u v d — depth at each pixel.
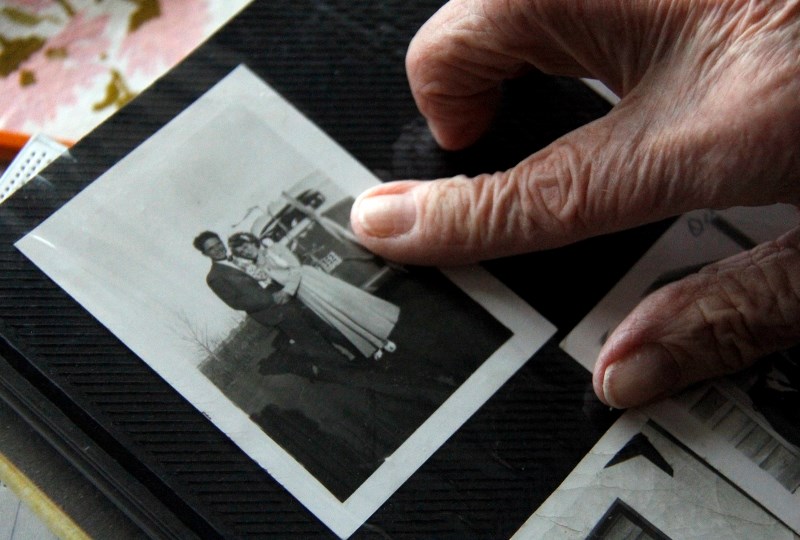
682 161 0.43
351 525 0.48
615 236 0.54
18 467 0.49
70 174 0.53
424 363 0.51
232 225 0.53
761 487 0.50
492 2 0.47
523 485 0.49
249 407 0.49
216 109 0.55
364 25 0.58
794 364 0.52
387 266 0.53
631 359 0.49
